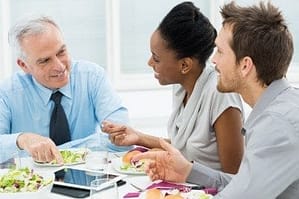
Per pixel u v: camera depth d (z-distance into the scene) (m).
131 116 2.96
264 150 1.21
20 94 2.22
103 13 3.11
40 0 3.02
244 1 3.17
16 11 2.99
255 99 1.36
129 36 3.18
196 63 1.81
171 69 1.82
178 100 1.93
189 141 1.83
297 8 3.40
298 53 3.44
